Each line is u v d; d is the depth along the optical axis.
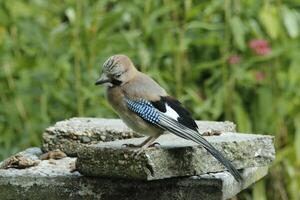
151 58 13.91
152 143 9.05
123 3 14.18
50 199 9.12
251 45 13.94
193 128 8.94
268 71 14.22
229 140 9.18
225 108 13.91
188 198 8.88
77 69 13.59
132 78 9.34
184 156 8.82
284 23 14.05
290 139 14.30
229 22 13.91
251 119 14.23
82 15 13.77
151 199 8.93
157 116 9.01
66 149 10.29
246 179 9.52
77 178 9.04
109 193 8.97
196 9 13.84
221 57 14.05
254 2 14.26
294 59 14.16
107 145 8.93
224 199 8.90
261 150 9.40
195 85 14.14
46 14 14.89
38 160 9.91
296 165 14.12
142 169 8.59
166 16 14.22
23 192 9.15
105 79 9.31
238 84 14.18
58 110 13.71
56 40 14.01
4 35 14.44
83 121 10.85
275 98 14.18
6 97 14.02
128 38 13.68
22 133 13.76
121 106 9.22
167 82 13.91
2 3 14.85
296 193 14.12
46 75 13.78
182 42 13.84
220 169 9.05
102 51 13.68
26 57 14.23
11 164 9.54
